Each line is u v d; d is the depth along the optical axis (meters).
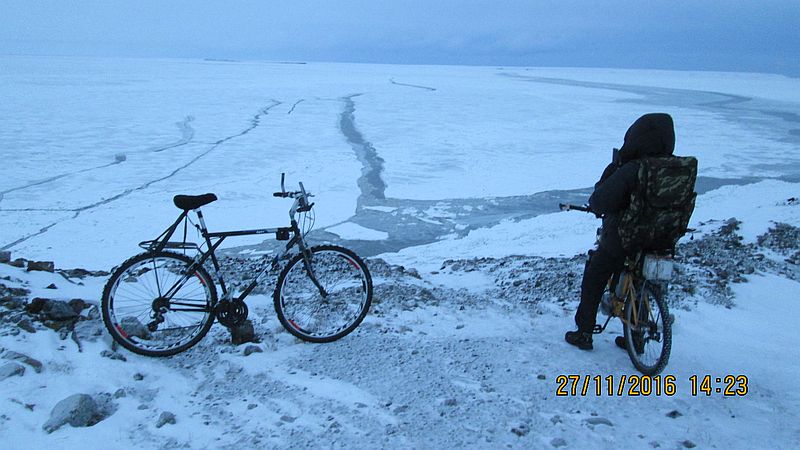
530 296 5.64
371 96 64.81
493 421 2.97
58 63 178.50
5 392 2.96
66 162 26.33
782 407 3.31
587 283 3.86
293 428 2.87
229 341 3.83
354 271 4.11
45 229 16.53
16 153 28.02
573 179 24.75
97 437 2.72
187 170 25.06
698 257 7.44
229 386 3.29
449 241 15.57
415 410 3.06
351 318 4.01
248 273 5.81
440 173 25.73
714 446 2.83
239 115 44.50
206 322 3.68
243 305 3.73
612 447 2.78
